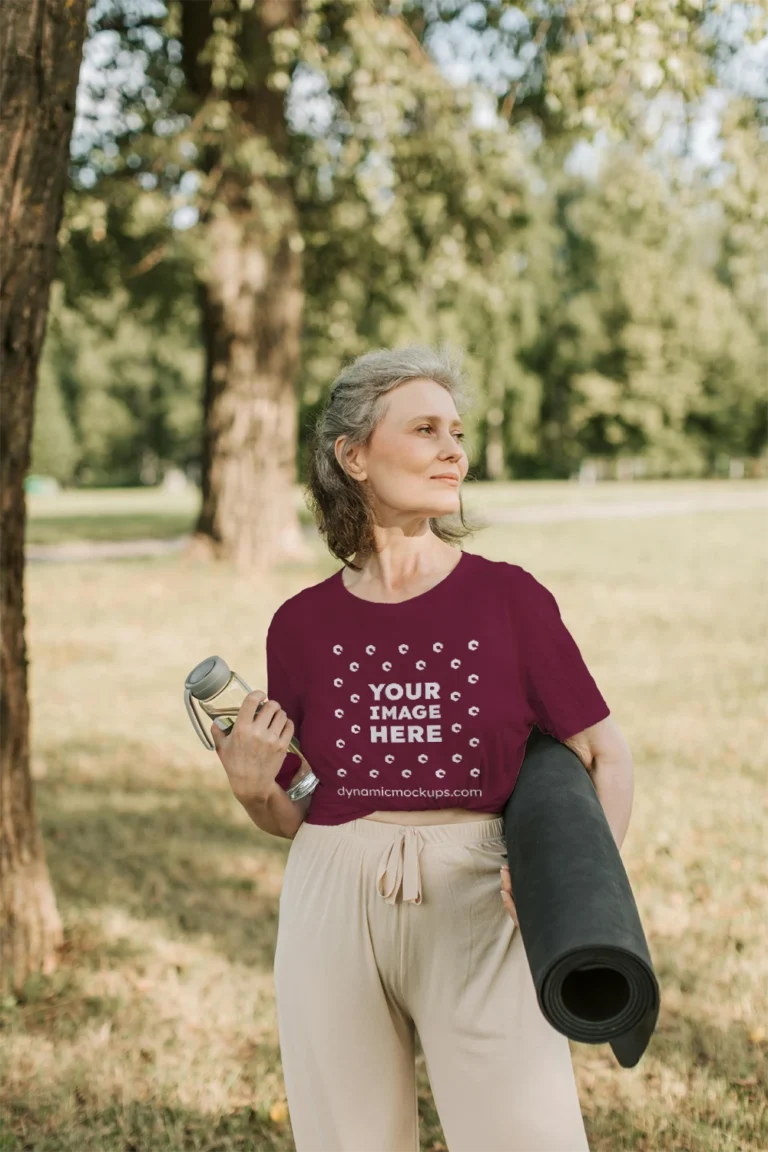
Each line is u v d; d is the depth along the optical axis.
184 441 58.59
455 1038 1.80
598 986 1.58
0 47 3.09
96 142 12.77
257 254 14.81
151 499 44.97
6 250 3.24
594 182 45.56
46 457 57.22
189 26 12.44
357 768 1.86
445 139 12.06
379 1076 1.86
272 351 15.21
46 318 3.46
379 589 1.91
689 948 3.90
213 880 4.84
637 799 5.62
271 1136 2.94
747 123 8.36
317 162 13.47
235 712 1.94
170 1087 3.15
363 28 9.68
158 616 11.95
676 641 9.98
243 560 15.30
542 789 1.72
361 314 19.86
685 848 4.90
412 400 1.86
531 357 49.25
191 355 47.38
